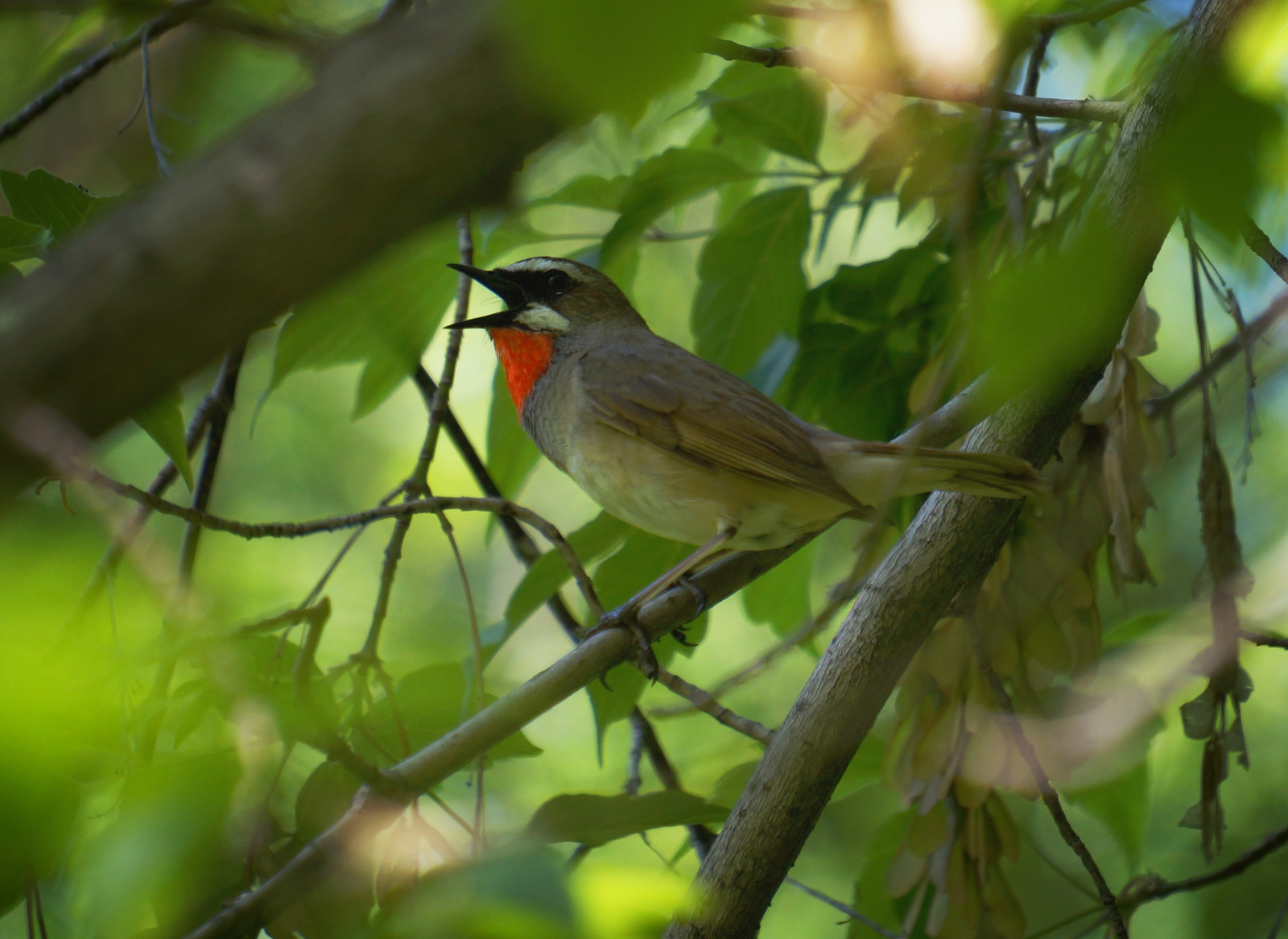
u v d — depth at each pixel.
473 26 2.17
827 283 8.70
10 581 2.79
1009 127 8.59
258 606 4.81
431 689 5.88
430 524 14.34
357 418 9.44
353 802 4.41
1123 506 7.31
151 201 2.33
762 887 6.34
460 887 2.67
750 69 8.83
